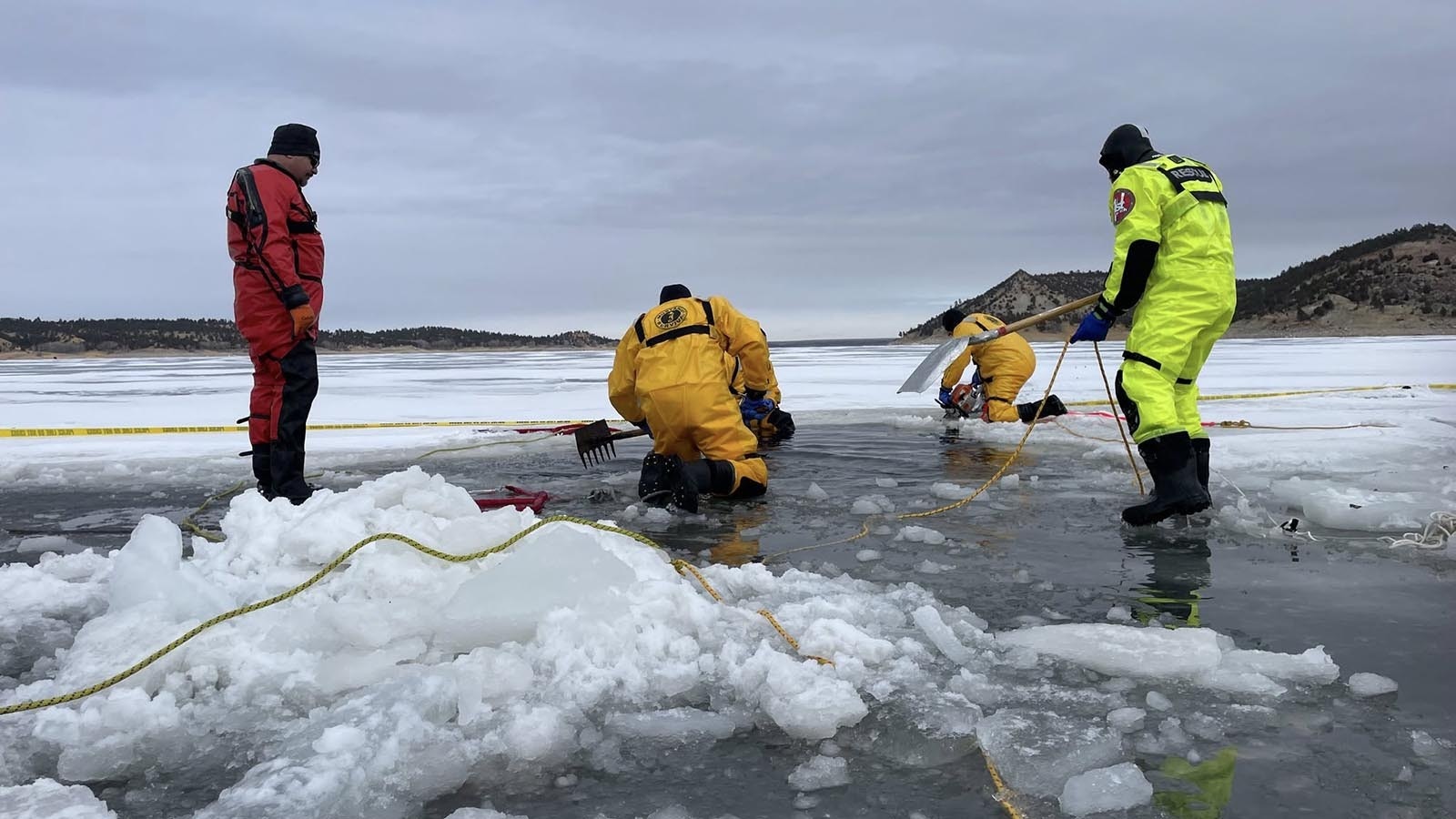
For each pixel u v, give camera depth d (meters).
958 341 4.71
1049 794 1.59
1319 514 3.75
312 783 1.62
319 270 4.45
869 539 3.61
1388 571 2.98
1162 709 1.92
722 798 1.61
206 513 4.45
